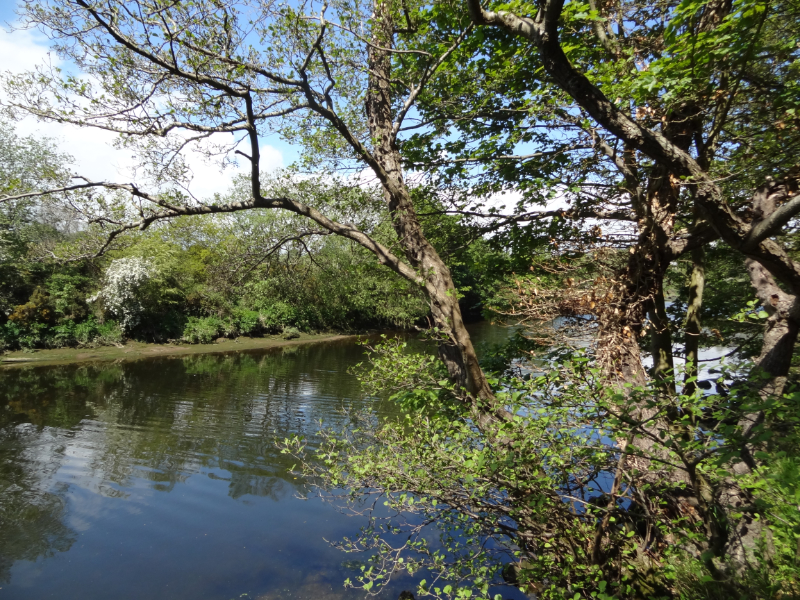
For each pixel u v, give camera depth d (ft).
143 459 31.32
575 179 20.39
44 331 69.72
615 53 17.31
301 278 26.86
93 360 65.21
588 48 19.24
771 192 11.38
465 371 17.78
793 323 14.10
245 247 22.68
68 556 20.56
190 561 20.31
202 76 15.88
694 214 17.58
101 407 42.93
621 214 18.88
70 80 15.64
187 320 85.30
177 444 34.32
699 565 11.43
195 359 70.79
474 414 15.97
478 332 97.86
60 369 58.70
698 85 13.48
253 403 45.75
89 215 16.47
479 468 12.19
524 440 12.33
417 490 14.06
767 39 14.21
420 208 25.50
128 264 74.28
